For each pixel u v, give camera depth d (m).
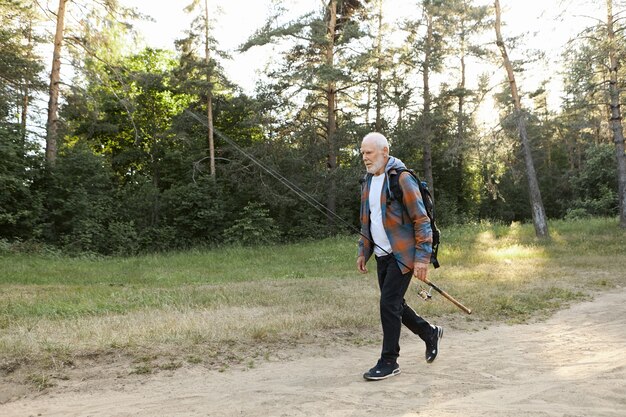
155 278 12.02
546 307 7.16
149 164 29.86
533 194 19.94
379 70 24.61
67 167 20.95
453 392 3.33
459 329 5.83
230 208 25.58
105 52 20.72
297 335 5.25
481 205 38.88
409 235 3.70
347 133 24.69
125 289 9.42
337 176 24.58
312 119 25.80
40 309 6.95
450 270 11.33
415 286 8.55
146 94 28.42
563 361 4.14
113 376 4.02
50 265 14.49
